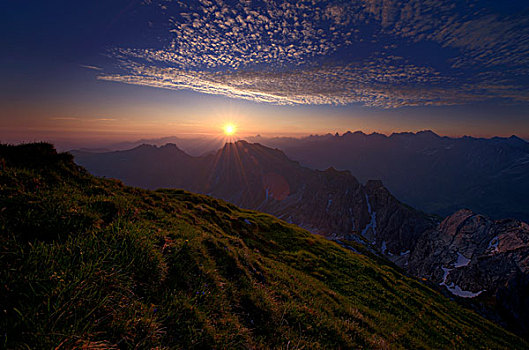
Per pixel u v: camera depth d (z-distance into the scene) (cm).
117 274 498
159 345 430
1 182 785
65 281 429
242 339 579
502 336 2781
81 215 723
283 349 638
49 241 572
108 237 630
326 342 793
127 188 1677
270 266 1594
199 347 486
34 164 1124
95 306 409
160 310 513
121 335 407
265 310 782
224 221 3045
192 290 644
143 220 969
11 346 318
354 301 1942
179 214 1744
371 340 973
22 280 402
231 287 789
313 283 1747
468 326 2600
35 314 357
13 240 495
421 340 1620
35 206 674
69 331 360
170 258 708
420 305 2584
